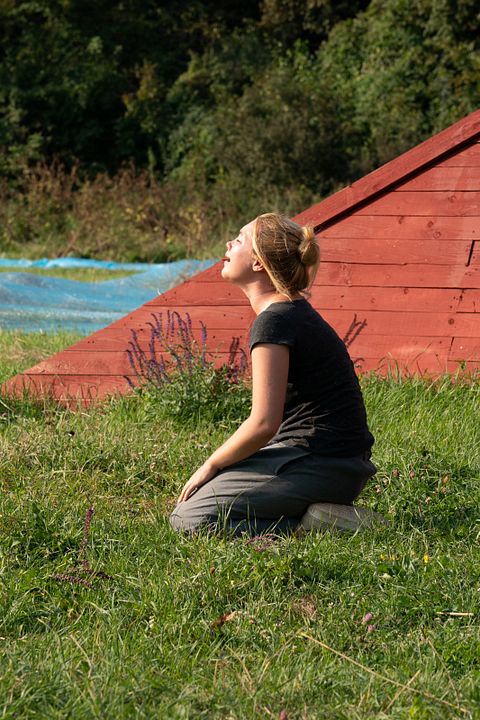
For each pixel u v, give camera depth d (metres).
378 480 5.66
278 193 30.52
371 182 7.98
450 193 7.96
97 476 5.90
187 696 3.31
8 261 23.95
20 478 5.75
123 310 14.70
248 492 4.91
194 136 36.88
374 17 39.41
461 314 8.02
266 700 3.31
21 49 39.47
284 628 3.87
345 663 3.62
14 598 4.13
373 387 7.66
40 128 37.72
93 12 41.97
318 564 4.37
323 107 33.06
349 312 8.15
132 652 3.64
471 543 4.92
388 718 3.19
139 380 7.96
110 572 4.40
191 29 42.81
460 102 35.31
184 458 6.17
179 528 4.98
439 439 6.58
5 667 3.47
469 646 3.71
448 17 36.22
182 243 25.95
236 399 7.30
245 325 8.02
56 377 8.11
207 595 4.10
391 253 8.07
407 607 4.05
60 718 3.15
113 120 38.78
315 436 4.93
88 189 29.98
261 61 39.97
